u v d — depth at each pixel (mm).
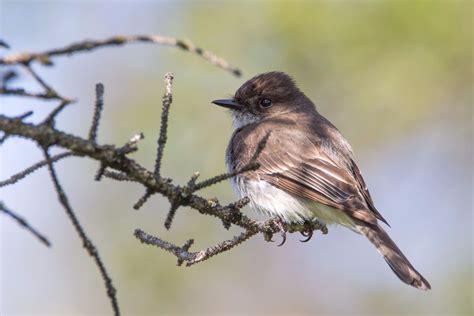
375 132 13305
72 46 4156
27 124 4664
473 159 13414
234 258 13633
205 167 12492
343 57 12938
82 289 13414
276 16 12695
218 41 12906
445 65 12852
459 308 13109
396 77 12977
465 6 12586
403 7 12539
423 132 13328
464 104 13102
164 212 13180
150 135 12688
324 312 13875
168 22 13234
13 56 4105
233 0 12891
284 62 12906
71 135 4789
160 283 13133
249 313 13633
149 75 13039
